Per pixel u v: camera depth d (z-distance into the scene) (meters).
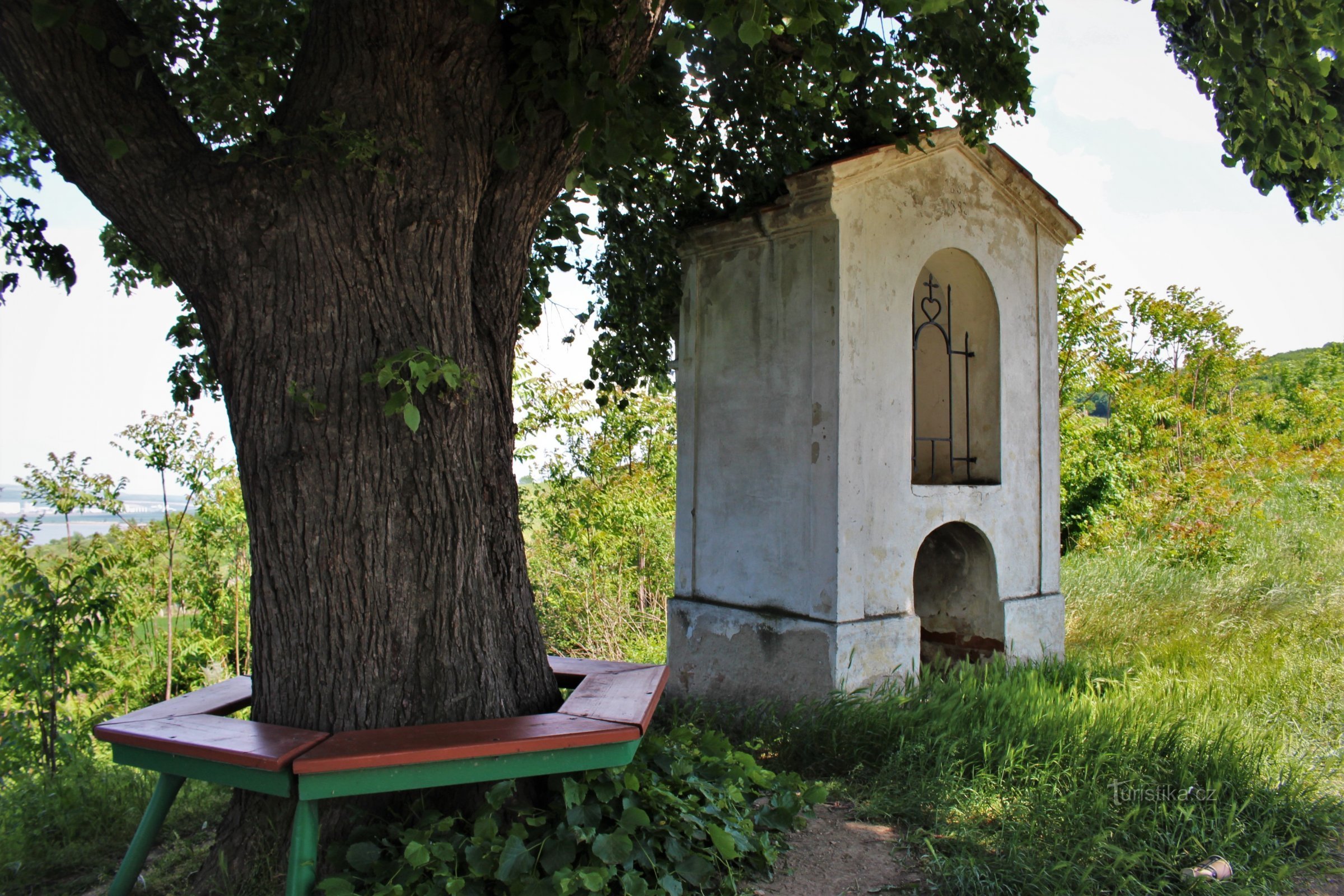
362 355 2.81
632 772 3.05
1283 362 21.38
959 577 5.95
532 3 3.07
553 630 8.17
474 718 2.94
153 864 3.22
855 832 3.39
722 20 2.88
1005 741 3.87
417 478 2.88
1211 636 6.26
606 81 2.88
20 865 3.21
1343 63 4.22
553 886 2.48
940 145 5.41
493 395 3.29
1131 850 3.05
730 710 4.97
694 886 2.87
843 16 3.68
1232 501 9.98
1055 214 6.12
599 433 8.72
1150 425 11.09
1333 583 7.45
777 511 5.28
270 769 2.34
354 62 2.81
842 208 4.99
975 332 5.96
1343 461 13.05
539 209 3.33
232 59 3.95
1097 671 5.39
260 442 2.81
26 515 5.43
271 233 2.75
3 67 2.59
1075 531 10.03
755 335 5.48
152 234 2.79
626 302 6.36
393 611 2.83
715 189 5.87
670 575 8.85
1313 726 4.38
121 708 7.38
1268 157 4.52
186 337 4.68
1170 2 4.48
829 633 4.87
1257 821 3.25
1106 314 11.19
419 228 2.87
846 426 4.98
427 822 2.75
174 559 8.74
